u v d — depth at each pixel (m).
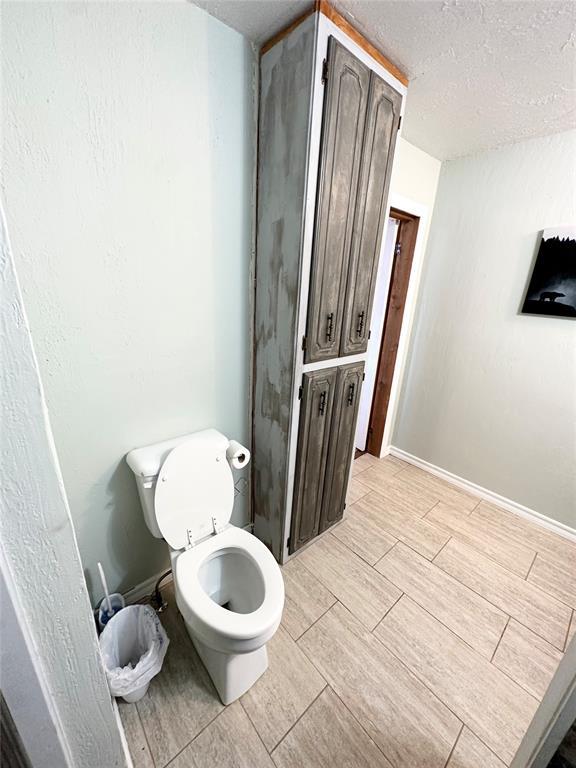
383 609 1.47
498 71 1.25
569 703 0.63
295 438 1.49
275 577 1.13
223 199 1.26
